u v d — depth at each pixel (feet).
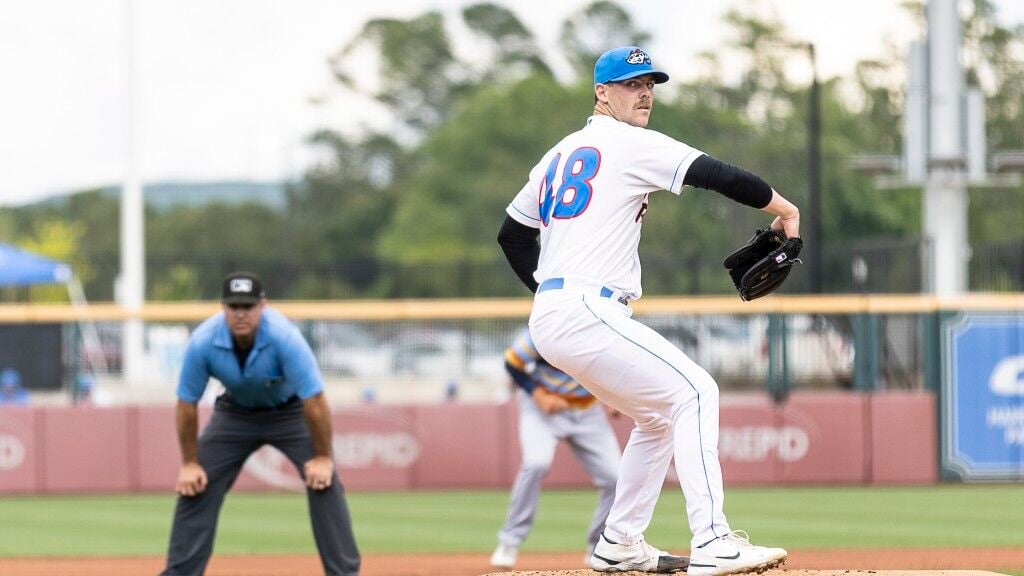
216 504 87.66
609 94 62.54
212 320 85.97
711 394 60.08
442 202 643.86
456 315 173.88
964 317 168.76
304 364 84.38
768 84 571.28
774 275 61.57
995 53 523.70
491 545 122.93
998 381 168.66
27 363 176.86
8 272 235.20
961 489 164.04
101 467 167.63
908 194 497.46
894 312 171.22
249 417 87.40
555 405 101.60
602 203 60.64
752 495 158.92
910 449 168.45
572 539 125.59
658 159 59.67
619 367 60.34
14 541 128.26
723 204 532.73
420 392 193.26
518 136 644.69
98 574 107.86
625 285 61.31
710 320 178.60
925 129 235.81
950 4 234.99
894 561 106.42
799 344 175.11
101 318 173.06
